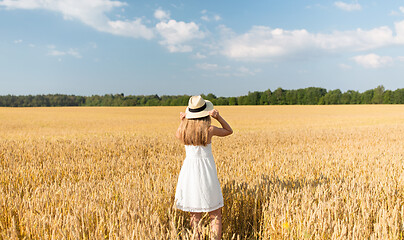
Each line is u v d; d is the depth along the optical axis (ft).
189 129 9.36
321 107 223.51
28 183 16.83
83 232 8.55
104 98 376.89
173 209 10.84
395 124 79.30
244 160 23.06
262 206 11.50
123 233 8.21
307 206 10.44
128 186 13.41
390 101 286.46
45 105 363.97
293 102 319.47
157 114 164.55
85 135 54.75
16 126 83.87
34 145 33.99
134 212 9.40
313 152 29.66
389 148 31.60
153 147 34.65
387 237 8.65
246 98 325.62
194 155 9.55
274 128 72.74
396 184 15.16
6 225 10.20
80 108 234.58
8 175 17.78
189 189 9.52
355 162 21.72
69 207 10.47
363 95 299.79
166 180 14.26
